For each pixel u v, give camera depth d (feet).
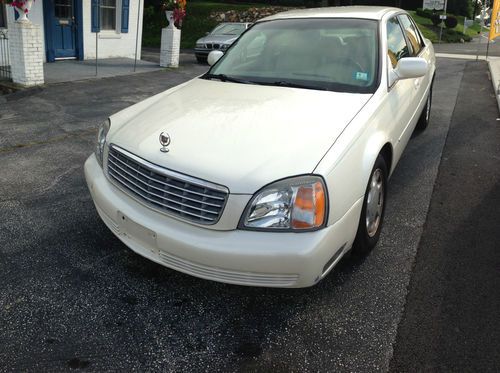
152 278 9.96
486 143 19.06
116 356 7.82
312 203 7.86
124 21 44.68
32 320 8.59
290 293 9.50
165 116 10.03
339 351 7.96
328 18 13.32
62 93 27.73
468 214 12.84
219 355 7.89
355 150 9.02
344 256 10.09
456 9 151.12
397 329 8.43
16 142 18.67
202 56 49.14
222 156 8.30
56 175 15.38
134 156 9.00
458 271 10.18
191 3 98.89
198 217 8.14
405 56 14.29
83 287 9.59
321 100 10.37
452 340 8.15
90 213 12.76
